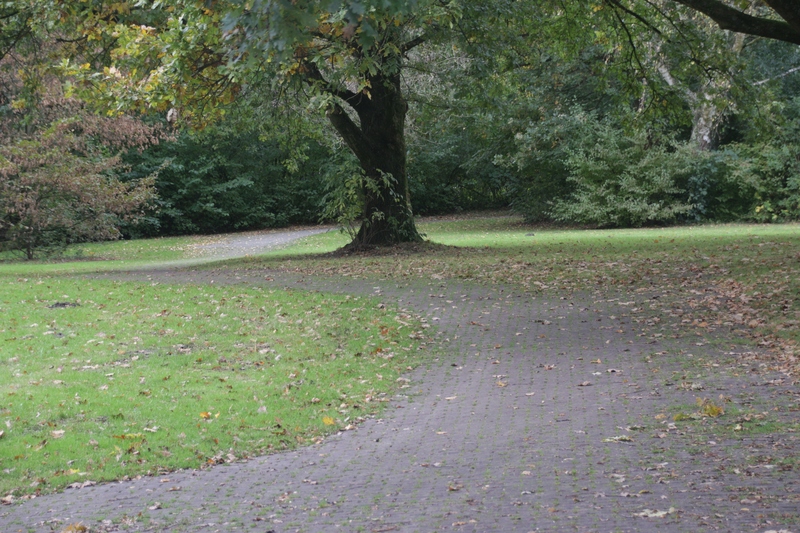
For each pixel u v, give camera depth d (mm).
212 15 11461
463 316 12648
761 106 19156
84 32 17859
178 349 10805
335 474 6031
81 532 4930
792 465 5305
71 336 11414
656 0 21891
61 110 26344
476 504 5086
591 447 6172
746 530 4273
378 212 22641
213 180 44500
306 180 47156
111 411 7879
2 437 7086
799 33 11164
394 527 4785
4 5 17641
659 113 19547
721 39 18141
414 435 7051
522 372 9219
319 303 13773
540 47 23500
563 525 4582
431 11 16250
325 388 8938
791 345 9250
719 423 6547
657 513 4613
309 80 19359
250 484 5895
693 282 14242
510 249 22172
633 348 9977
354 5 4125
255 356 10430
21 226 26031
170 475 6242
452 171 49531
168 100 15258
